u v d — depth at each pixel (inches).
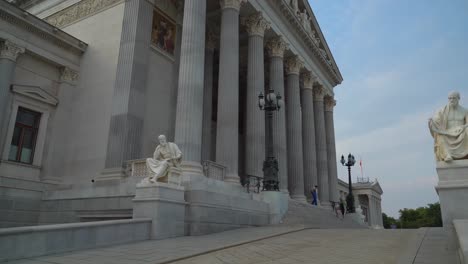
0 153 957.8
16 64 1027.3
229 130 1056.8
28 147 1045.8
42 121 1074.1
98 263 417.1
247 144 1210.6
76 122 1120.2
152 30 1145.4
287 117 1625.2
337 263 415.8
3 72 978.7
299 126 1578.5
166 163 688.4
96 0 1219.2
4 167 966.4
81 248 510.6
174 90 1195.9
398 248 501.4
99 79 1114.1
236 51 1139.3
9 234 430.6
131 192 839.7
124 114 994.1
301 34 1669.5
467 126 523.8
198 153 887.1
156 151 709.3
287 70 1652.3
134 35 1063.6
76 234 506.9
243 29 1509.6
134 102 1016.9
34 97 1053.2
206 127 1316.4
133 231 598.2
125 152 962.7
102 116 1066.1
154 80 1125.1
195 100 914.7
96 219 891.4
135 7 1098.7
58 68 1142.3
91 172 1031.6
